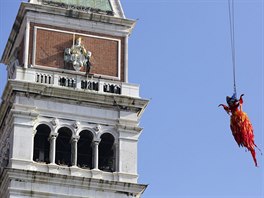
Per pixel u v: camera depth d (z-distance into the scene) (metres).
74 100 94.19
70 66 96.44
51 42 97.12
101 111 94.94
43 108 92.88
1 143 97.88
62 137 93.44
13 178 88.00
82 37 98.62
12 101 93.12
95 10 100.69
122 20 100.12
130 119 95.31
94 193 90.12
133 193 91.25
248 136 47.25
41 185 88.69
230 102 48.78
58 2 99.62
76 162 91.81
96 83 96.44
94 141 93.31
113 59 98.69
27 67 94.94
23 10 97.94
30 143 90.69
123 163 93.00
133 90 96.94
